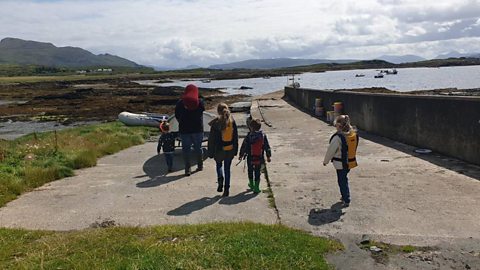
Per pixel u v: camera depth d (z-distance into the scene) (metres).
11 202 7.23
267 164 9.19
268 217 5.85
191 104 8.64
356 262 4.36
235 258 4.31
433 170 7.78
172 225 5.51
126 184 8.27
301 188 7.16
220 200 6.82
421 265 4.24
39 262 4.38
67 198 7.38
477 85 59.31
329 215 5.76
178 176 8.77
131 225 5.78
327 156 6.09
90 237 5.09
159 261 4.26
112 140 13.52
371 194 6.55
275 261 4.23
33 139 14.77
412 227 5.17
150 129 17.73
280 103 28.38
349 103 15.71
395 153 9.62
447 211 5.61
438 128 9.25
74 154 10.68
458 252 4.46
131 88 75.56
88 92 59.38
